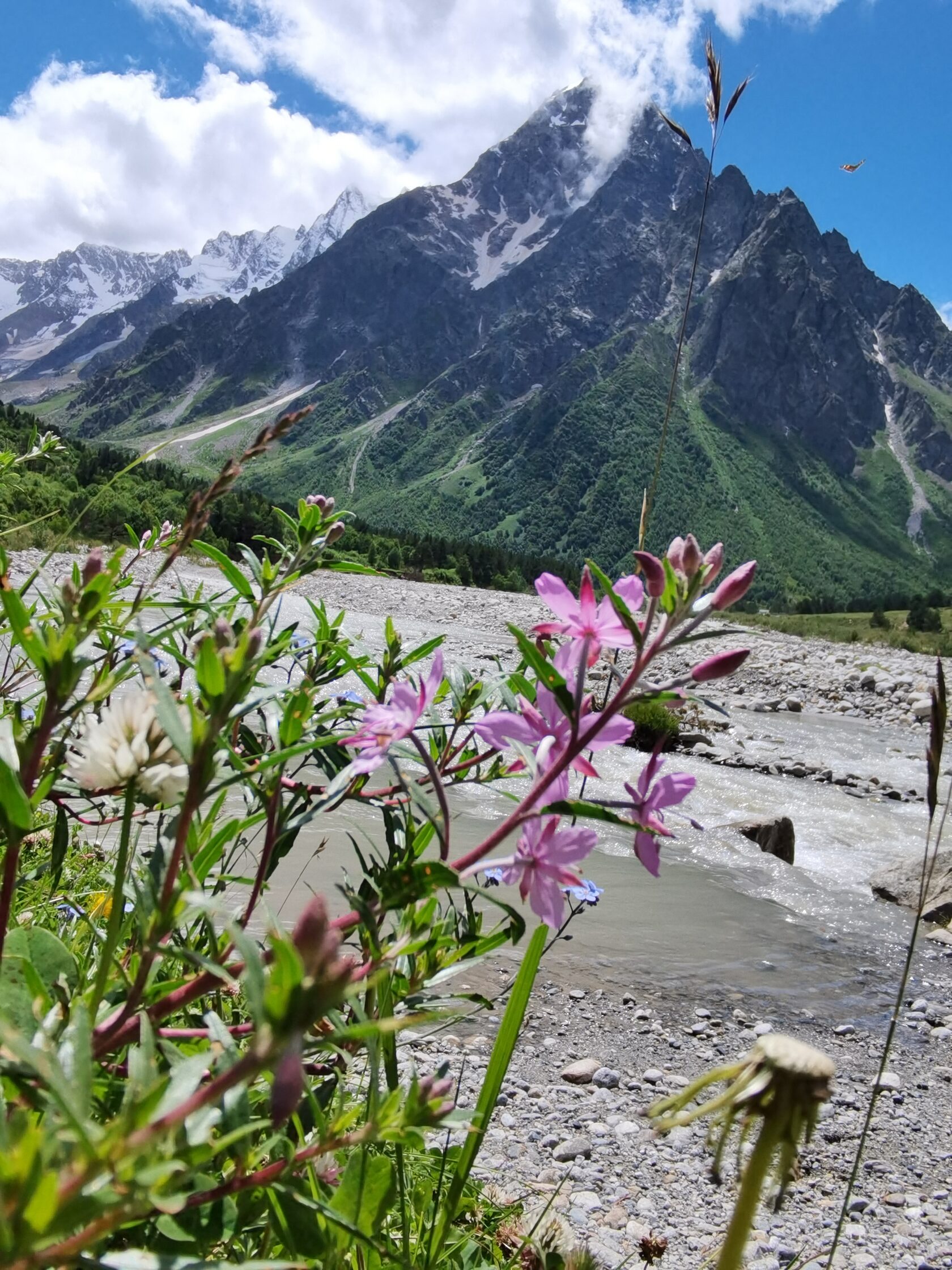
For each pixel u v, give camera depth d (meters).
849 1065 6.25
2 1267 0.59
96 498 1.93
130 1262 0.81
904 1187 4.82
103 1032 1.08
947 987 7.89
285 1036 0.60
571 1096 5.19
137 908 1.04
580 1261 2.40
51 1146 0.66
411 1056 4.96
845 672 31.66
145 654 0.98
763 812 13.20
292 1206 1.12
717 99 1.89
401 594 43.19
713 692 26.08
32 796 1.17
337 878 6.48
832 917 9.30
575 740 1.07
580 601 1.17
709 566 1.09
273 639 1.68
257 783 1.41
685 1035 6.25
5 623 1.56
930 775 1.40
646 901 8.89
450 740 1.64
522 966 1.37
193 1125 0.77
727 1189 4.48
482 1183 3.06
